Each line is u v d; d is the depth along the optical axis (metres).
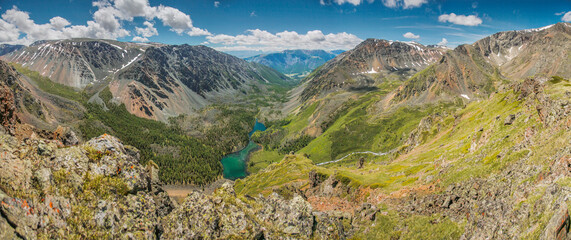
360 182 111.88
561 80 95.62
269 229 40.22
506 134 81.75
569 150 43.97
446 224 61.28
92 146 32.62
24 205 22.94
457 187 70.25
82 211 26.53
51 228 23.72
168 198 37.84
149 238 29.77
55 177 26.94
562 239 27.59
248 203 43.19
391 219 74.69
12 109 58.59
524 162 55.91
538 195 39.56
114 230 27.62
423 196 77.88
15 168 25.16
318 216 47.16
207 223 35.31
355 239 71.94
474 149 97.25
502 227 41.84
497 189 55.09
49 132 58.53
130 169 33.16
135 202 31.14
